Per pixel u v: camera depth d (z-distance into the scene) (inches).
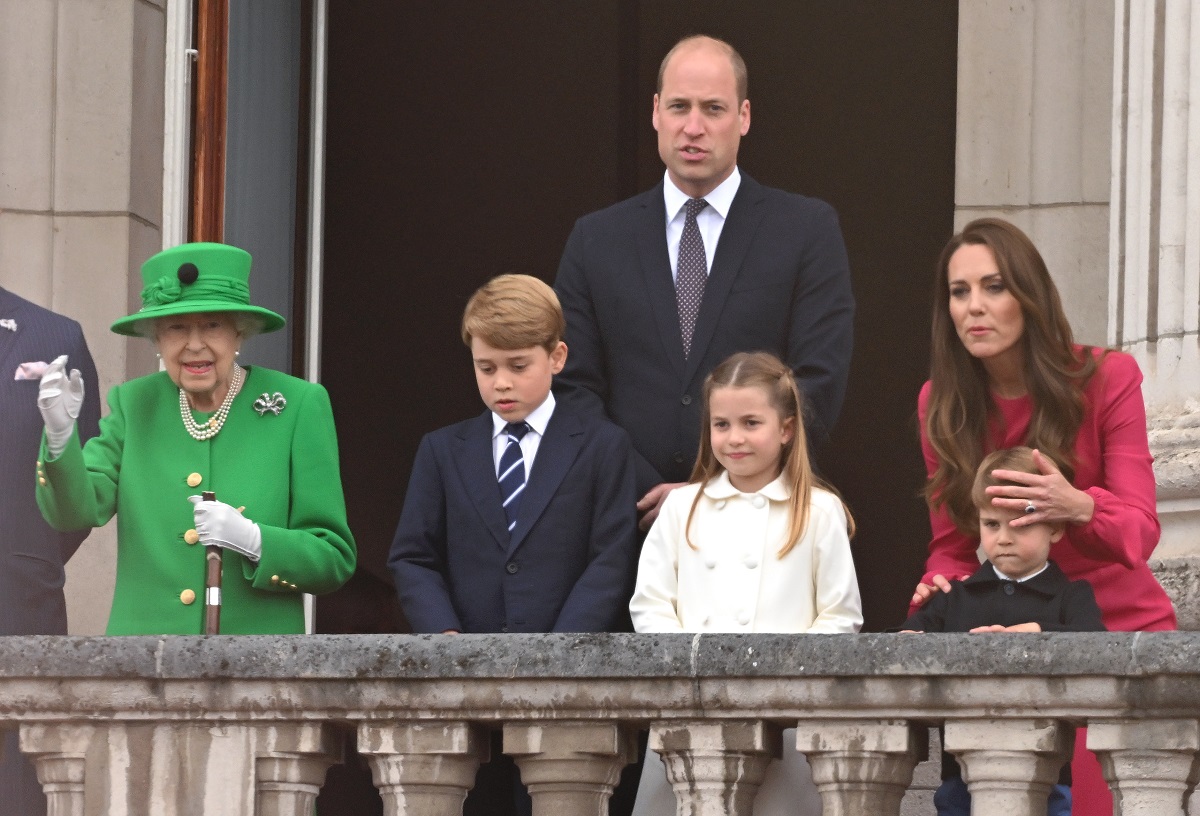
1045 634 594.6
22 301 872.3
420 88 1745.8
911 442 1594.5
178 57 1185.4
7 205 1162.0
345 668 629.9
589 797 626.8
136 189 1170.0
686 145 852.0
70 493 741.3
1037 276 742.5
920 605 747.4
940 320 767.1
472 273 1736.0
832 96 1640.0
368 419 1705.2
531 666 621.9
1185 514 974.4
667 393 842.8
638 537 810.8
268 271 1223.5
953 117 1608.0
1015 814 597.6
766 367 757.3
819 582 746.2
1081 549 719.1
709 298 847.7
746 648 611.5
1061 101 1150.3
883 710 605.9
